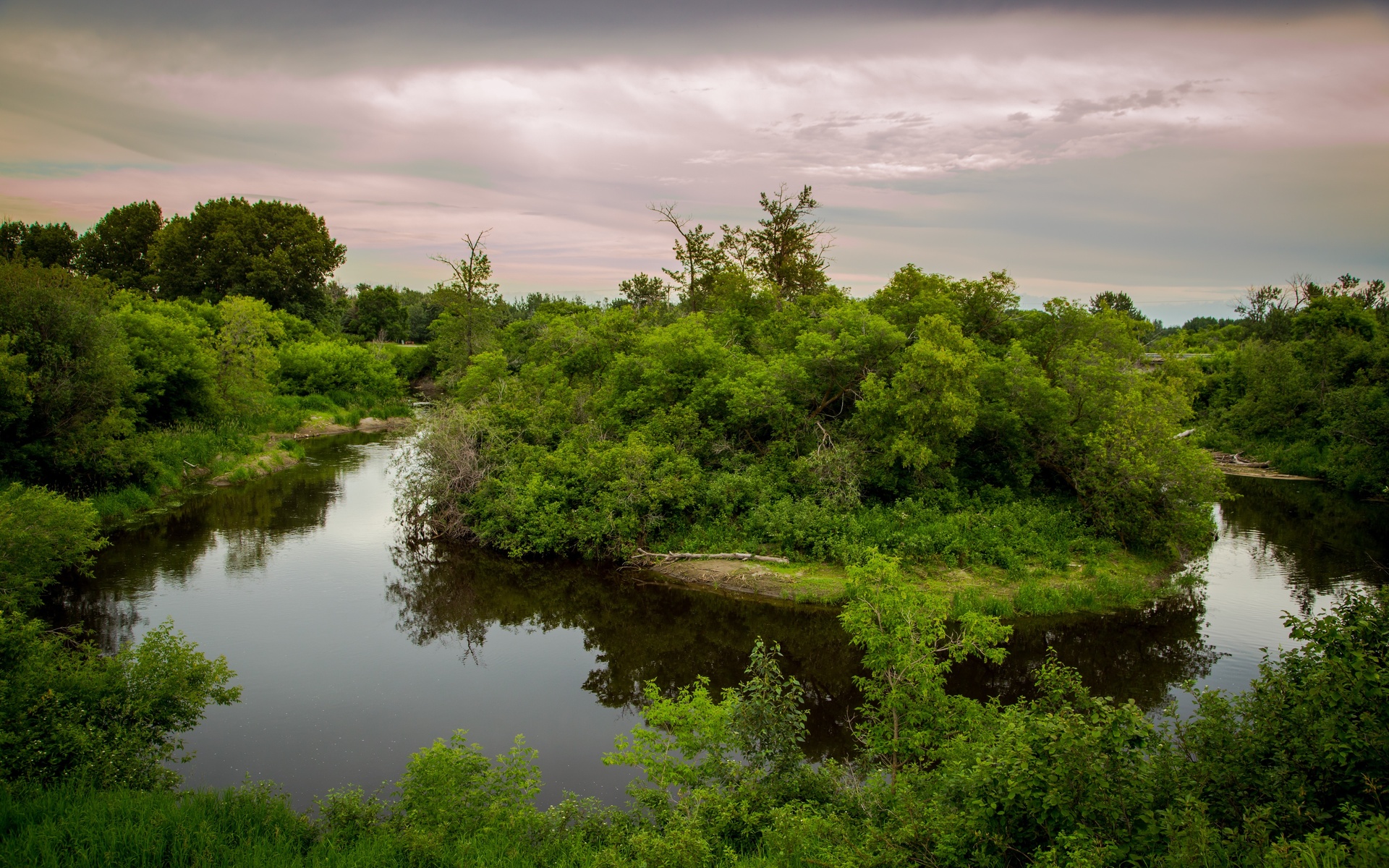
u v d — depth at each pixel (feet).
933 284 92.79
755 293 108.06
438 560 72.84
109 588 61.98
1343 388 131.44
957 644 34.19
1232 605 61.67
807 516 69.62
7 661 32.12
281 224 239.91
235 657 50.67
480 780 30.27
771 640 55.93
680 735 32.14
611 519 71.46
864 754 34.76
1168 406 73.61
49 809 26.04
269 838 26.89
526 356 135.64
